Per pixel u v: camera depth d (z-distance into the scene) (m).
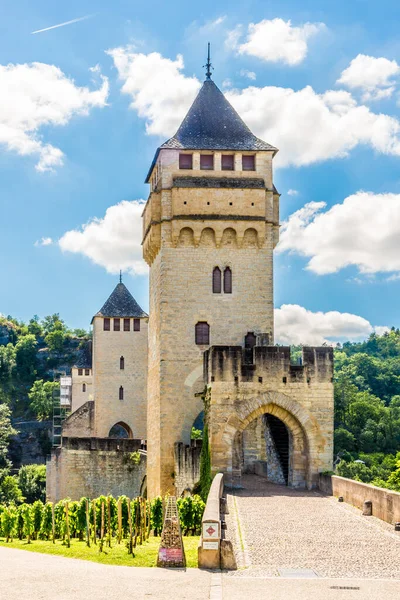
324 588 21.09
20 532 41.28
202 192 61.19
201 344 60.66
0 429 125.06
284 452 52.34
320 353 48.06
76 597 20.69
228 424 47.12
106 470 79.44
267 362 47.75
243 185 61.62
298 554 25.78
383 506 33.22
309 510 36.56
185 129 63.22
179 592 21.05
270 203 62.34
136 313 114.06
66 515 38.16
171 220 61.06
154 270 65.88
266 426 57.75
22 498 107.12
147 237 65.69
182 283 60.97
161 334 60.56
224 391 47.41
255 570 23.58
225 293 61.22
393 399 194.75
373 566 23.94
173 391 60.25
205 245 61.31
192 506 38.88
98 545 35.94
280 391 47.56
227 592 20.73
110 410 111.81
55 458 84.12
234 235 61.59
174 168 61.66
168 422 59.94
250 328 61.06
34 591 21.64
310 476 46.84
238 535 29.33
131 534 32.28
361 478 121.88
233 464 47.19
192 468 52.97
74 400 139.50
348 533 29.78
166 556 25.61
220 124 63.59
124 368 112.88
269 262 61.72
